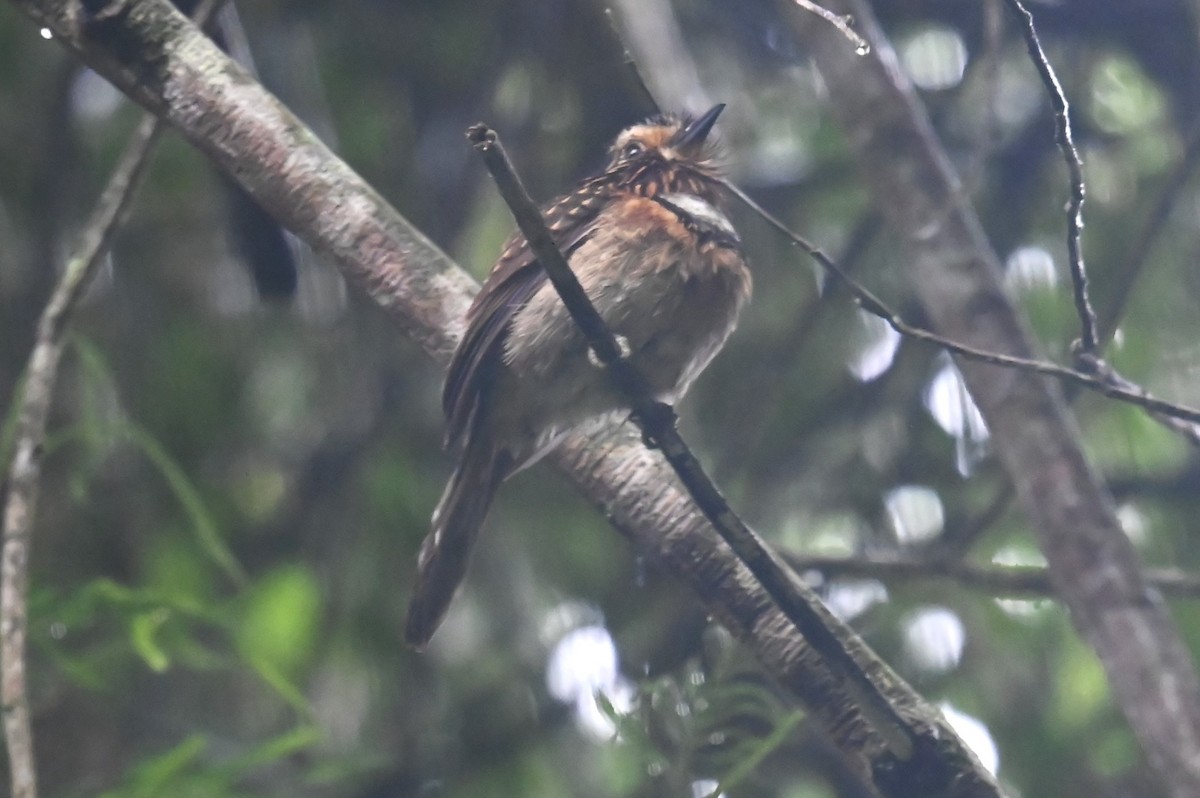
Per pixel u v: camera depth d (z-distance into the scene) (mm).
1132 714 7617
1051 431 8234
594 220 8211
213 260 12250
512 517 12000
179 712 10273
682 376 8219
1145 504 10828
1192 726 7465
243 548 11414
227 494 11648
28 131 12219
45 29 7555
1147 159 11828
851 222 12109
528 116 12672
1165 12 11805
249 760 7844
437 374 12188
